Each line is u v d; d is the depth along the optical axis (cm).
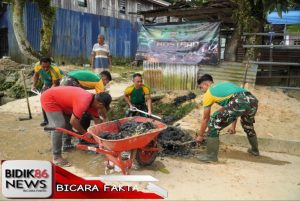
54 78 707
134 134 471
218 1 1055
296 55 1121
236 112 534
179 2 1198
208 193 432
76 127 480
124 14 2419
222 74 997
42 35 1598
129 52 2212
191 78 1045
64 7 1956
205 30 999
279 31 1448
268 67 1138
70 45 1803
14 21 1502
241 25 1004
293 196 428
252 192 438
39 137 661
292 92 998
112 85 1223
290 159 584
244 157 587
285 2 938
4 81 1395
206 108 542
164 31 1074
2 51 1759
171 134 627
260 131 676
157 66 1100
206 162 552
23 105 959
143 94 677
